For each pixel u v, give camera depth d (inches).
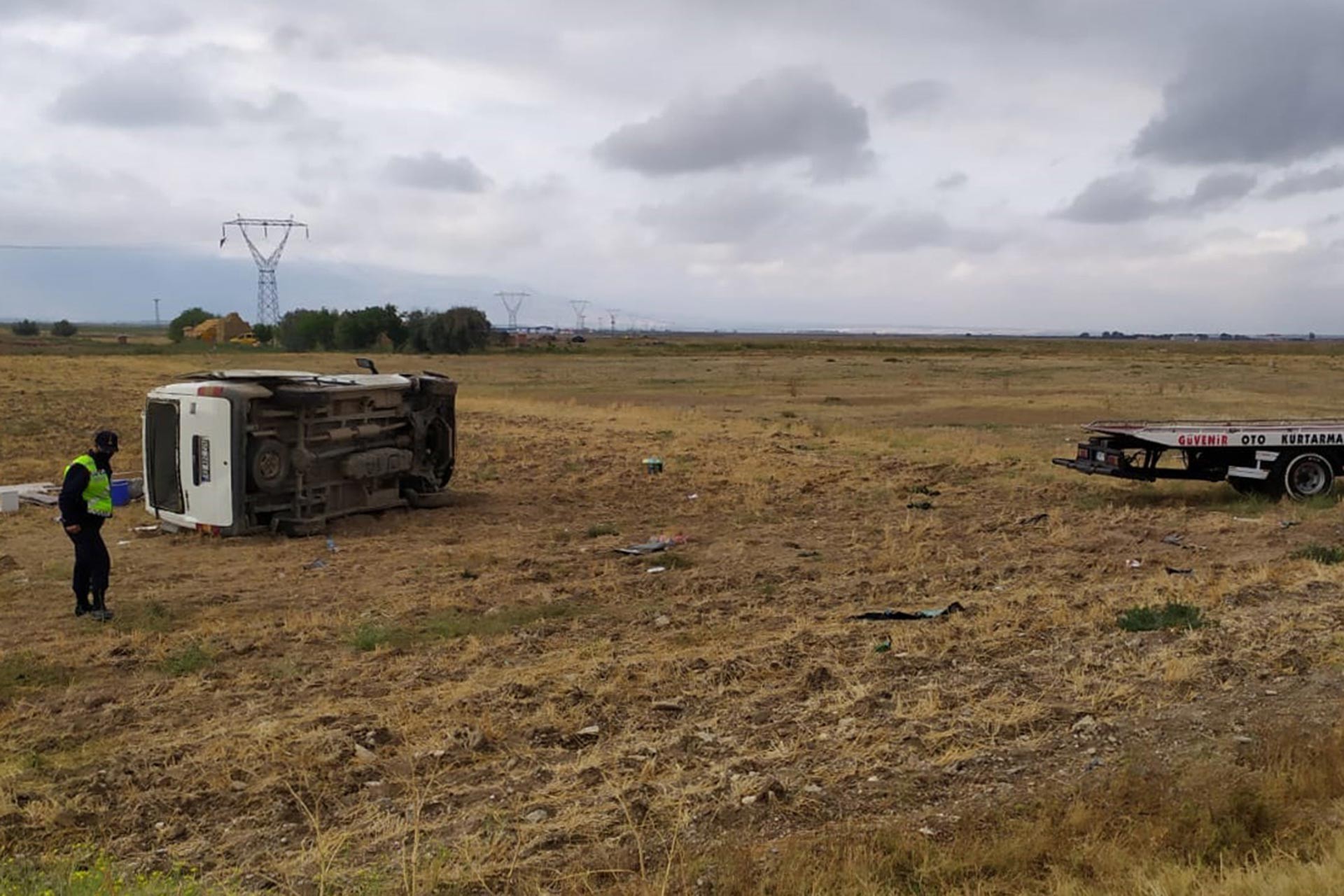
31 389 1466.5
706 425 1178.6
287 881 190.5
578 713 274.1
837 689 291.3
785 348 5103.3
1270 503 646.5
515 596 428.8
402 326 4419.3
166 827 216.2
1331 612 357.7
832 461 868.0
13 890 180.4
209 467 559.2
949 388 2015.3
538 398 1770.4
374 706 287.3
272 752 250.4
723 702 283.3
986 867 191.3
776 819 213.0
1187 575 441.7
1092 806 211.6
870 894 180.5
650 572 472.1
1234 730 257.1
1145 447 665.6
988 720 262.2
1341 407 1539.1
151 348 3897.6
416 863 191.5
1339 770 225.5
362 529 593.0
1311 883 175.2
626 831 208.4
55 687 316.5
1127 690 281.1
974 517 617.6
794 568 475.8
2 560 491.2
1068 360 3400.6
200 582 461.1
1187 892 177.9
